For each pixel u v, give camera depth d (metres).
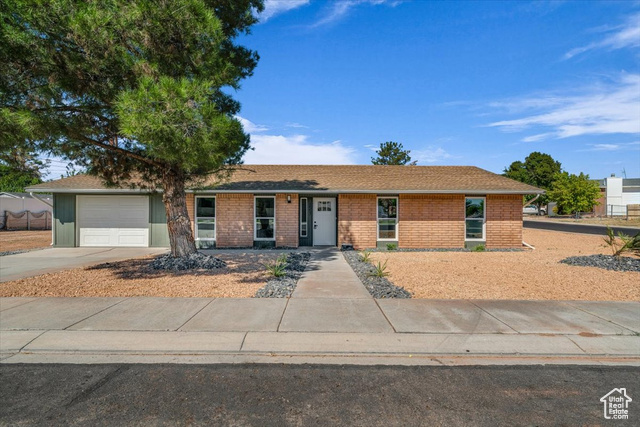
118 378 4.03
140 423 3.20
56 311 6.18
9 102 7.26
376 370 4.25
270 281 8.46
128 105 6.52
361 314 6.09
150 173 11.12
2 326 5.46
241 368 4.28
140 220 16.23
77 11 7.07
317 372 4.20
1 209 27.88
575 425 3.20
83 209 16.20
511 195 15.87
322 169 19.25
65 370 4.21
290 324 5.60
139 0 7.21
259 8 11.05
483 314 6.12
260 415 3.33
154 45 7.71
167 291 7.61
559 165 53.62
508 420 3.27
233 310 6.28
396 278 9.04
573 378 4.09
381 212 15.80
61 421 3.23
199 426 3.16
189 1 7.34
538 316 6.02
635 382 4.00
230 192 15.35
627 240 11.82
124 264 11.05
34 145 8.20
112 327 5.45
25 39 6.77
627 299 7.14
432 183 16.27
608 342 5.02
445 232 15.73
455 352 4.70
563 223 35.31
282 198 15.64
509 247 15.80
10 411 3.38
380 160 39.75
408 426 3.18
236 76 9.28
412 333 5.28
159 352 4.69
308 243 16.42
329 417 3.31
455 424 3.21
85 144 9.38
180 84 6.89
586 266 10.77
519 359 4.59
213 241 15.72
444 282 8.59
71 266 10.84
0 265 11.06
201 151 7.35
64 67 7.41
